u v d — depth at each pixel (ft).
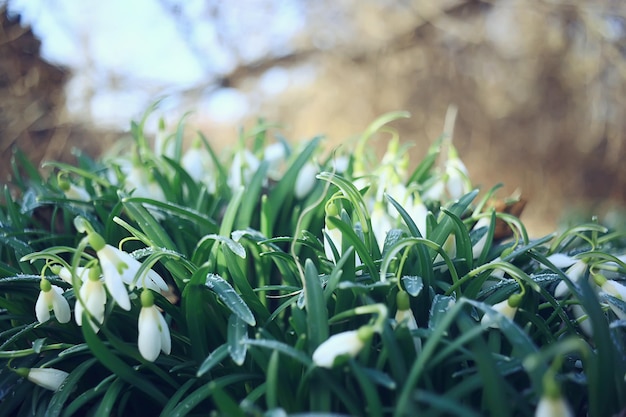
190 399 0.81
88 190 1.34
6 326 1.03
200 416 0.84
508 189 4.78
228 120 4.71
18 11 2.51
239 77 4.14
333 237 0.93
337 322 0.88
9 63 2.57
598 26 4.04
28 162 1.47
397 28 4.41
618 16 4.02
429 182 1.35
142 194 1.19
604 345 0.73
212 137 4.71
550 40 4.40
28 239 1.19
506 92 4.62
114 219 0.95
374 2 4.38
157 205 1.02
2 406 0.88
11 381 0.91
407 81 4.62
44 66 2.70
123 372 0.83
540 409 0.63
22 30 2.54
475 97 4.64
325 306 0.81
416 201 1.06
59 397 0.84
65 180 1.24
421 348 0.82
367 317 0.89
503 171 4.76
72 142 3.01
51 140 2.82
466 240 0.98
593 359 0.78
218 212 1.30
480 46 4.53
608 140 4.44
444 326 0.70
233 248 0.89
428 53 4.55
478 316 0.91
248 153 1.39
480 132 4.71
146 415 0.94
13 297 1.02
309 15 4.35
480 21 4.36
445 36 4.51
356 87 4.68
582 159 4.57
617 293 0.91
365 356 0.78
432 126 4.71
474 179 4.80
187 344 0.93
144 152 1.33
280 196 1.23
